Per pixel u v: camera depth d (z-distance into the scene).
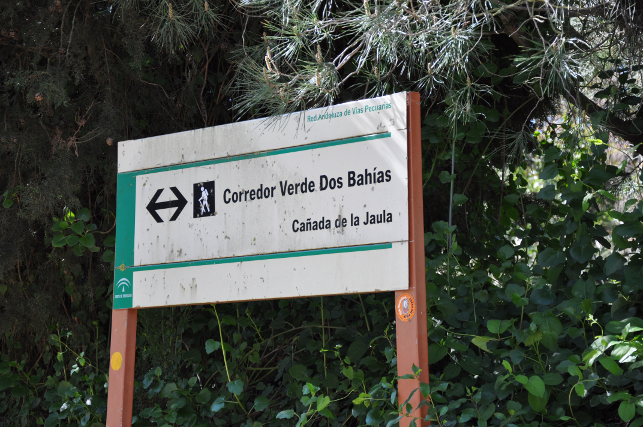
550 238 3.85
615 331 2.49
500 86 4.36
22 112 4.01
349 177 2.66
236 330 4.09
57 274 4.35
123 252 3.25
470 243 4.02
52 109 3.96
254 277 2.84
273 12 2.88
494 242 4.19
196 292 3.00
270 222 2.84
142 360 4.13
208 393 3.31
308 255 2.71
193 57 4.18
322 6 3.80
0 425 4.30
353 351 3.19
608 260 2.88
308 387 2.80
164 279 3.10
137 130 4.10
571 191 3.08
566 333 2.94
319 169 2.75
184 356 3.85
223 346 3.38
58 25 3.98
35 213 3.65
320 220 2.71
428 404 2.43
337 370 3.34
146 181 3.25
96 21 3.95
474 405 2.85
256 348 3.63
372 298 3.55
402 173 2.54
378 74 2.81
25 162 4.05
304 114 2.81
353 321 3.86
